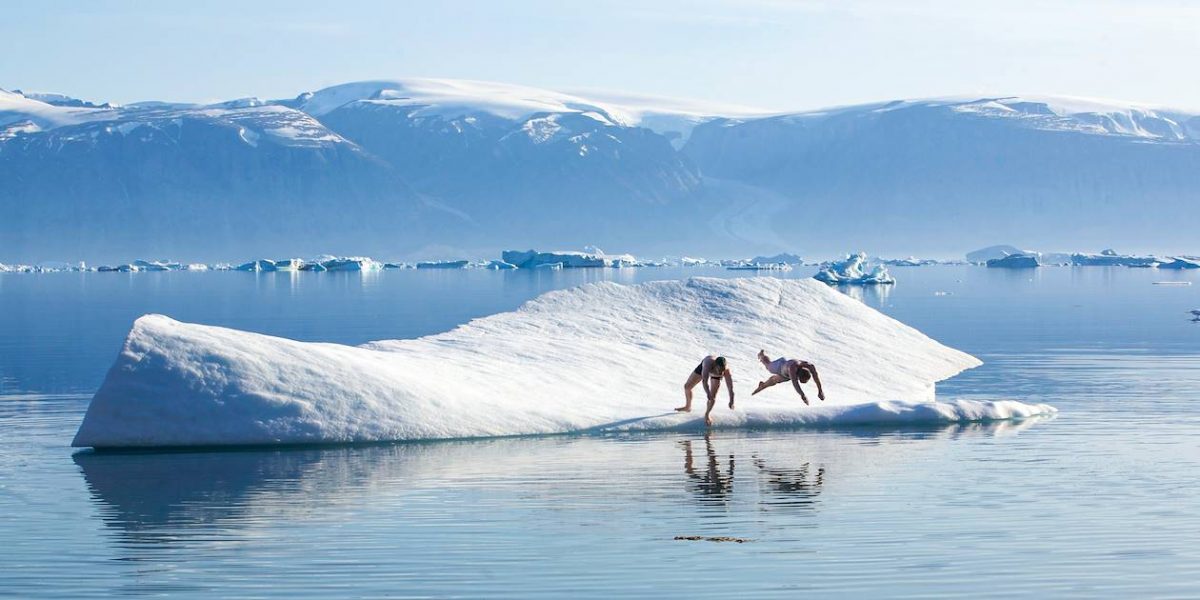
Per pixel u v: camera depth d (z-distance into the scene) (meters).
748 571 13.81
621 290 35.31
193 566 14.17
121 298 95.19
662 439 22.75
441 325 60.22
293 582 13.53
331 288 113.56
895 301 84.19
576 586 13.34
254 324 61.28
